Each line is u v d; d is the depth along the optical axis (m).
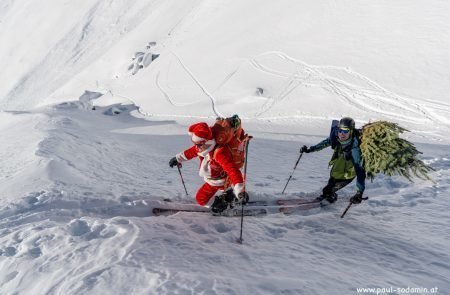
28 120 22.19
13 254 4.12
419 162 5.23
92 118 31.94
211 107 35.59
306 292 3.27
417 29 35.72
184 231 4.70
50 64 98.56
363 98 29.44
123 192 6.70
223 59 46.06
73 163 8.81
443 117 24.45
